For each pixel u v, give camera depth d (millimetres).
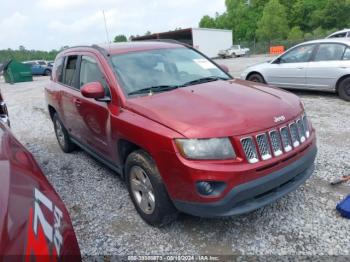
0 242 1360
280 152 2969
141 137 3078
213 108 3057
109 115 3646
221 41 47469
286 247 2908
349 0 55250
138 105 3330
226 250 2943
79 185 4543
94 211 3809
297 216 3344
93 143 4477
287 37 60562
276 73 9648
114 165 4062
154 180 3061
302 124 3344
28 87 21172
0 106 4555
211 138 2732
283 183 3023
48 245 1618
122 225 3467
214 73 4391
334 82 8398
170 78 3959
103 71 3951
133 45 4480
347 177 3982
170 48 4578
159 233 3268
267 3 66938
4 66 5082
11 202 1592
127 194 4148
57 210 1944
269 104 3186
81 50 4785
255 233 3143
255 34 68125
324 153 4895
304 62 8992
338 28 56938
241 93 3463
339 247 2850
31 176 1980
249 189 2746
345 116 6875
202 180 2695
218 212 2740
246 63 26391
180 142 2768
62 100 5207
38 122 9148
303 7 64812
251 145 2811
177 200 2918
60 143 6090
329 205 3490
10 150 2139
